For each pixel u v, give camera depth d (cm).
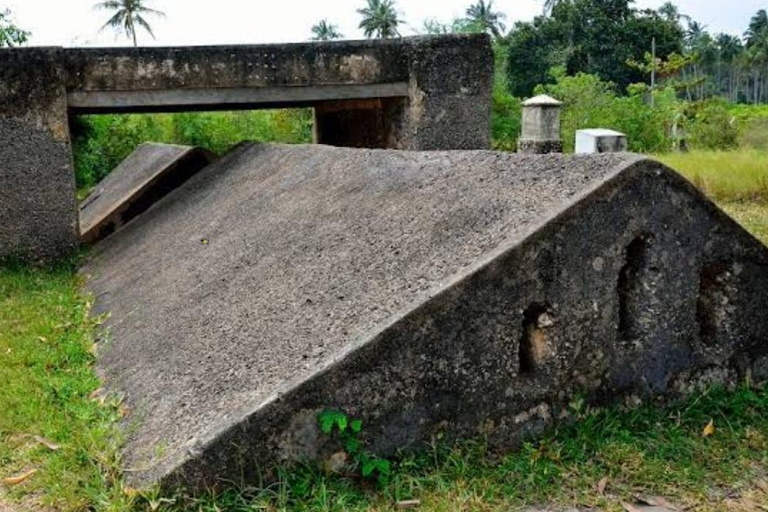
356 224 520
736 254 440
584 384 410
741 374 453
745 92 6625
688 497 357
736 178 1366
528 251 387
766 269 450
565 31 4834
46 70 832
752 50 5975
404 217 485
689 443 399
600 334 410
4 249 846
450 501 348
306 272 496
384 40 930
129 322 607
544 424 402
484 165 484
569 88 2508
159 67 870
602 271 405
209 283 584
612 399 418
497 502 351
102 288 757
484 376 386
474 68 952
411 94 940
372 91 931
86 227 1093
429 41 935
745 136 2644
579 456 383
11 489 373
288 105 998
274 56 901
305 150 766
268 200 702
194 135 2200
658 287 421
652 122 2419
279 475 354
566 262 396
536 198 419
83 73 848
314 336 406
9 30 1664
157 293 637
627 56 4678
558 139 1391
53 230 859
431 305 373
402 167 559
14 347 582
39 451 407
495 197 441
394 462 371
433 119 948
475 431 388
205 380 423
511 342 390
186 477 345
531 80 4778
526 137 1408
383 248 463
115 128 2144
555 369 401
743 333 450
